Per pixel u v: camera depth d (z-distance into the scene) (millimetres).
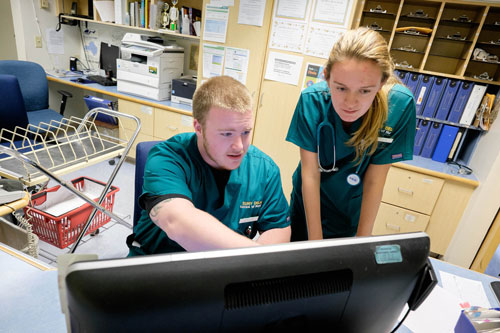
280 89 2625
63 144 1912
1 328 741
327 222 1478
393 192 2521
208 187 976
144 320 363
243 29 2590
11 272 910
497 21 2494
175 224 692
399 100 1099
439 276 1137
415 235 533
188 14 3301
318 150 1254
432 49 2760
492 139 2314
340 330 511
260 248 421
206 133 812
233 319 406
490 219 2195
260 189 1077
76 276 350
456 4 2467
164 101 3367
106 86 3658
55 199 1962
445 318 935
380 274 478
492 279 1150
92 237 2279
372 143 1153
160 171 843
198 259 386
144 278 359
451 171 2436
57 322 772
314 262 434
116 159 3701
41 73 3201
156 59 3170
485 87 2406
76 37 4297
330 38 2342
